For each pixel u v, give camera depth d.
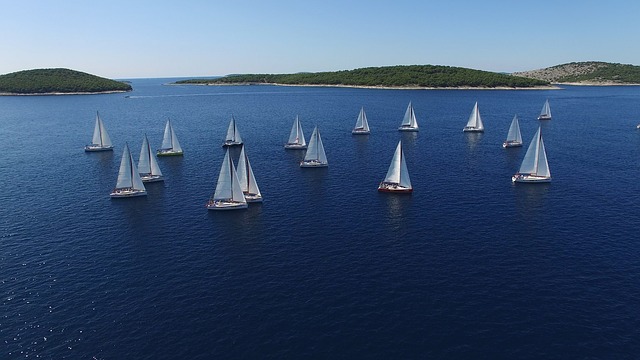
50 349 43.19
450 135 159.38
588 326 45.59
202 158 124.88
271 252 63.22
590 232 68.56
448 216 76.44
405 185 90.06
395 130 171.50
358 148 137.00
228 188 80.56
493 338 44.06
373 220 75.06
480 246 64.25
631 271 56.22
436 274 56.31
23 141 158.00
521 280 54.53
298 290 52.97
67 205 84.31
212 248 64.75
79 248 65.00
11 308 49.78
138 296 51.97
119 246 65.69
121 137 164.62
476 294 51.59
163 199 87.62
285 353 42.22
